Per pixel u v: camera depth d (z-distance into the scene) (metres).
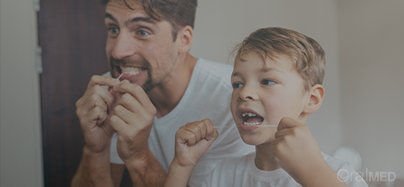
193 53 1.04
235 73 0.99
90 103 1.12
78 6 1.13
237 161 0.99
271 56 0.94
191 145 1.01
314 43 0.99
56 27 1.16
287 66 0.94
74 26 1.14
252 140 0.97
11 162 1.21
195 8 1.03
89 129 1.12
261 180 0.96
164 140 1.07
